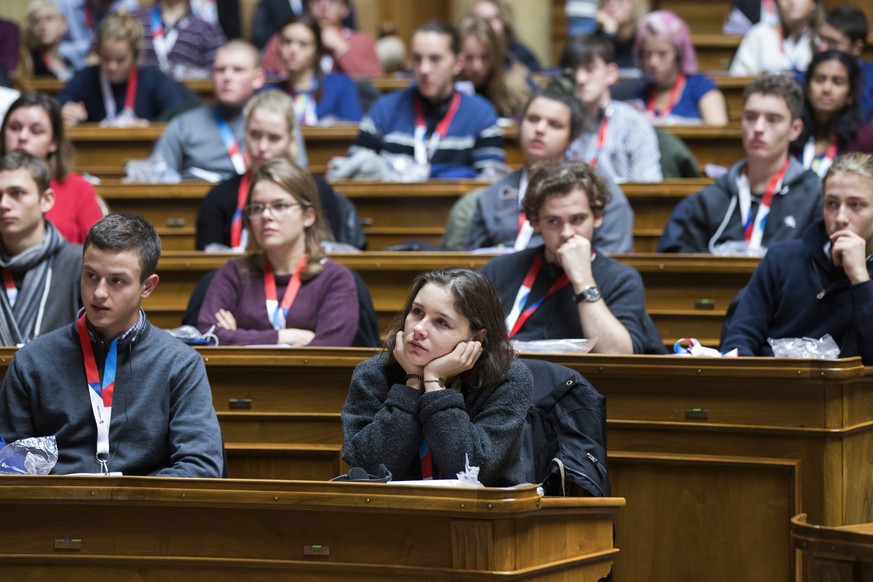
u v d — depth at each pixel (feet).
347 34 58.29
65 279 25.98
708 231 32.37
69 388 19.66
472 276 18.15
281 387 23.63
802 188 31.81
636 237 37.09
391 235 38.45
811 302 24.71
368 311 26.81
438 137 41.32
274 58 57.82
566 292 24.72
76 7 63.16
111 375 19.66
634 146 39.60
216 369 23.72
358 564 15.79
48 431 19.74
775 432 21.86
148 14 58.70
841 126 36.83
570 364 22.67
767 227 31.78
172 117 47.21
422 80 41.19
